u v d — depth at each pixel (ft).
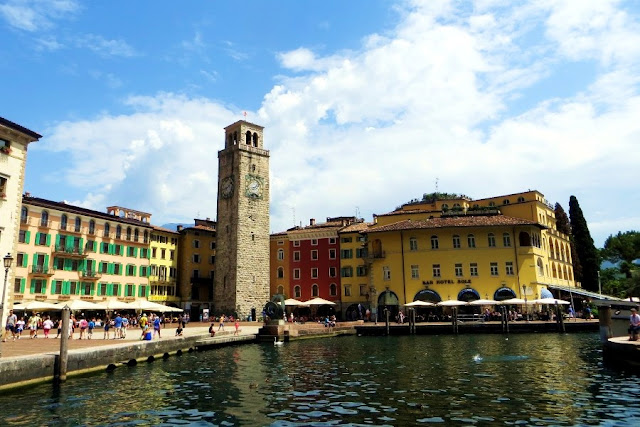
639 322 93.35
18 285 206.69
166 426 55.11
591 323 186.91
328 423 54.90
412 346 146.72
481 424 53.31
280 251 304.71
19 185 141.69
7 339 122.52
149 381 83.97
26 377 75.46
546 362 100.68
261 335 174.81
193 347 138.92
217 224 282.15
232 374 92.53
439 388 74.33
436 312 235.20
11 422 56.59
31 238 214.48
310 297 290.97
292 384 80.69
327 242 293.02
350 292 280.72
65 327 82.99
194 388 77.56
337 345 157.89
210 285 309.01
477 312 230.27
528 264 230.68
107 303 194.08
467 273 236.43
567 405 61.31
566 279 287.28
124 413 61.00
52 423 56.34
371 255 251.80
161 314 277.03
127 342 117.91
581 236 317.01
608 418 54.80
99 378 86.63
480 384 77.05
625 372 84.89
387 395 69.82
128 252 262.88
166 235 292.40
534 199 273.13
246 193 275.39
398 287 245.04
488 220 241.76
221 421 56.85
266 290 276.41
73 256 230.89
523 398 65.98
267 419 57.31
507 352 120.98
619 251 355.97
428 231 245.65
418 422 54.54
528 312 220.02
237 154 277.44
